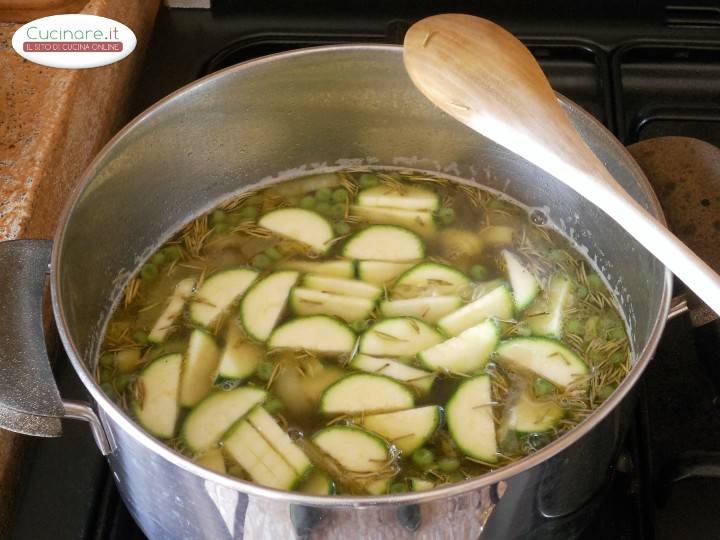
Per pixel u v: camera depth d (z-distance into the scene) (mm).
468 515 329
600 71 620
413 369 447
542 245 516
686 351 498
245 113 505
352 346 459
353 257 507
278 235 521
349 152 551
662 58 636
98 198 450
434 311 476
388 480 403
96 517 442
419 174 554
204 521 350
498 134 403
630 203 381
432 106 513
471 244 515
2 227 470
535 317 477
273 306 480
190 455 417
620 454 423
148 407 438
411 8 646
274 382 445
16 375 353
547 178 514
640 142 526
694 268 369
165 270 505
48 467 453
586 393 440
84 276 452
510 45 417
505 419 426
